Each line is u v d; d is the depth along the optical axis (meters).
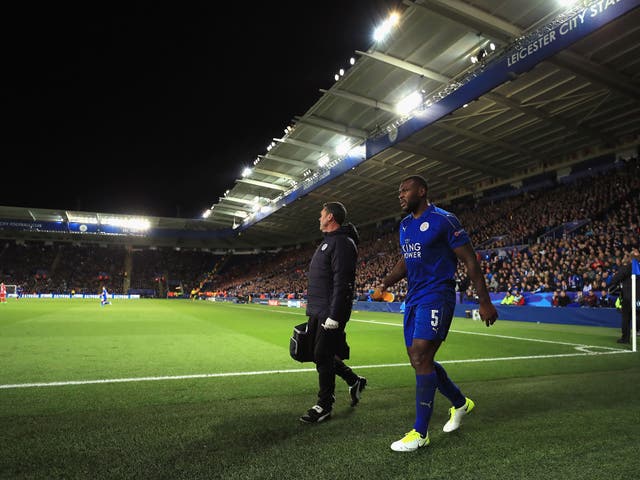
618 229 17.80
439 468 2.30
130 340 8.30
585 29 9.90
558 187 24.38
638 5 8.83
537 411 3.42
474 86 13.10
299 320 15.04
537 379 4.75
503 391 4.13
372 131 19.47
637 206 18.30
